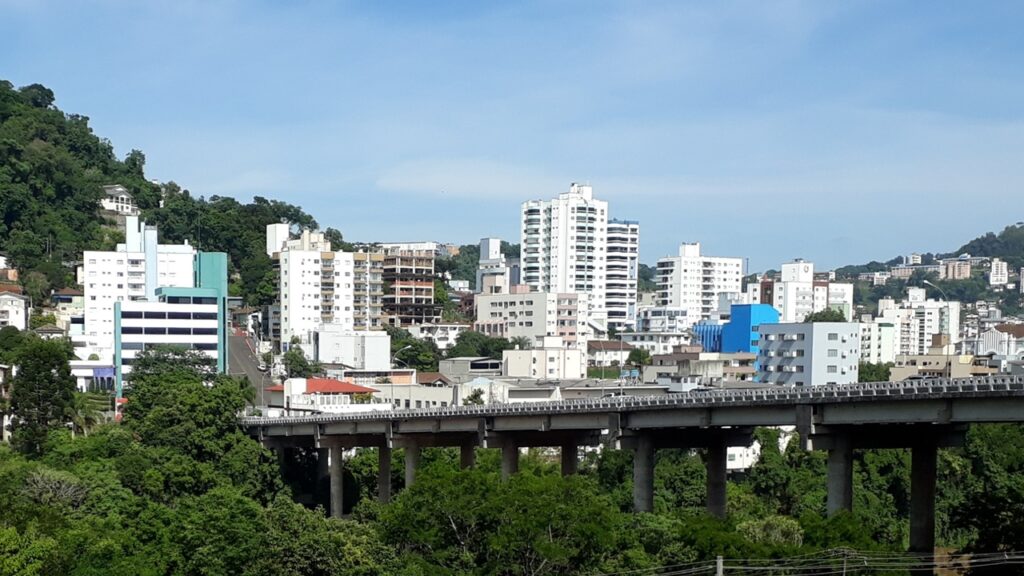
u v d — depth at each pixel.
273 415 189.50
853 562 93.31
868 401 107.12
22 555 83.19
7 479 111.56
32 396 143.62
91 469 123.88
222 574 93.00
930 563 99.81
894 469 174.25
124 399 197.00
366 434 160.00
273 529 96.06
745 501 159.88
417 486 102.06
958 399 100.56
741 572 91.00
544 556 91.88
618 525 102.25
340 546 93.81
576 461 146.25
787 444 182.50
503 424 141.88
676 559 95.31
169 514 102.19
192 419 151.00
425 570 94.12
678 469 163.25
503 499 97.94
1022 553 95.81
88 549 90.75
